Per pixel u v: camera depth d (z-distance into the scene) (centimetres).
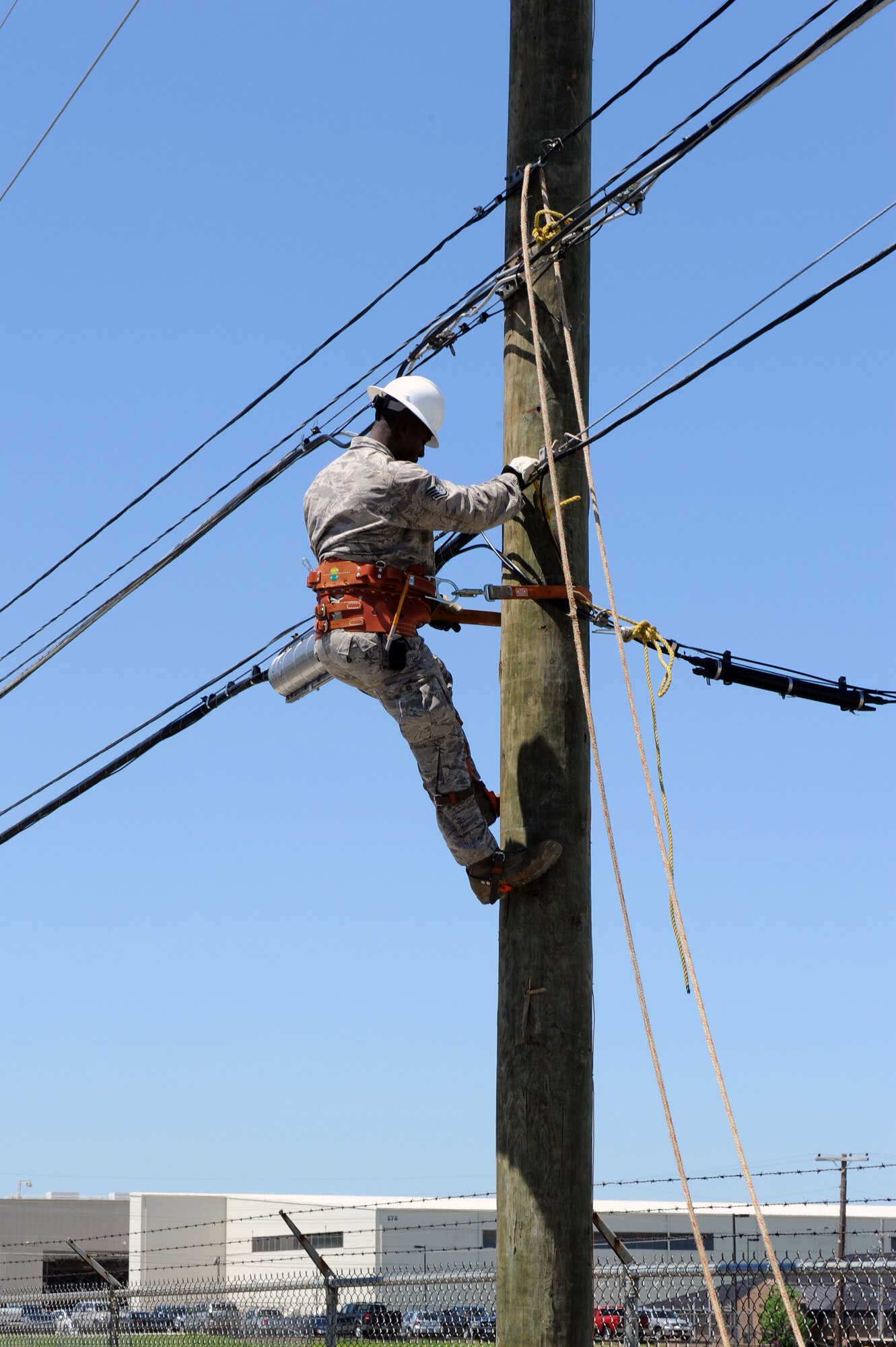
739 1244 3881
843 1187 2362
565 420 619
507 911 579
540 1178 548
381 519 563
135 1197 4894
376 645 557
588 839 586
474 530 580
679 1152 480
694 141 593
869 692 671
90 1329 1245
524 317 636
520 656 594
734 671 639
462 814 562
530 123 669
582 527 611
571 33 678
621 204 615
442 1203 4059
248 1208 4838
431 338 717
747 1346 758
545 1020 560
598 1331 856
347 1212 4275
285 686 869
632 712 550
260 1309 1127
